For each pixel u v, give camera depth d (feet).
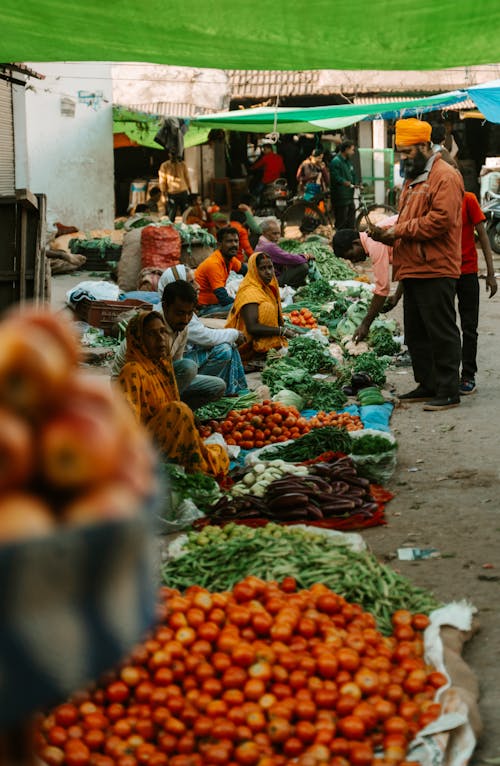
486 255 27.89
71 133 63.67
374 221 76.23
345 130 91.91
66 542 4.19
